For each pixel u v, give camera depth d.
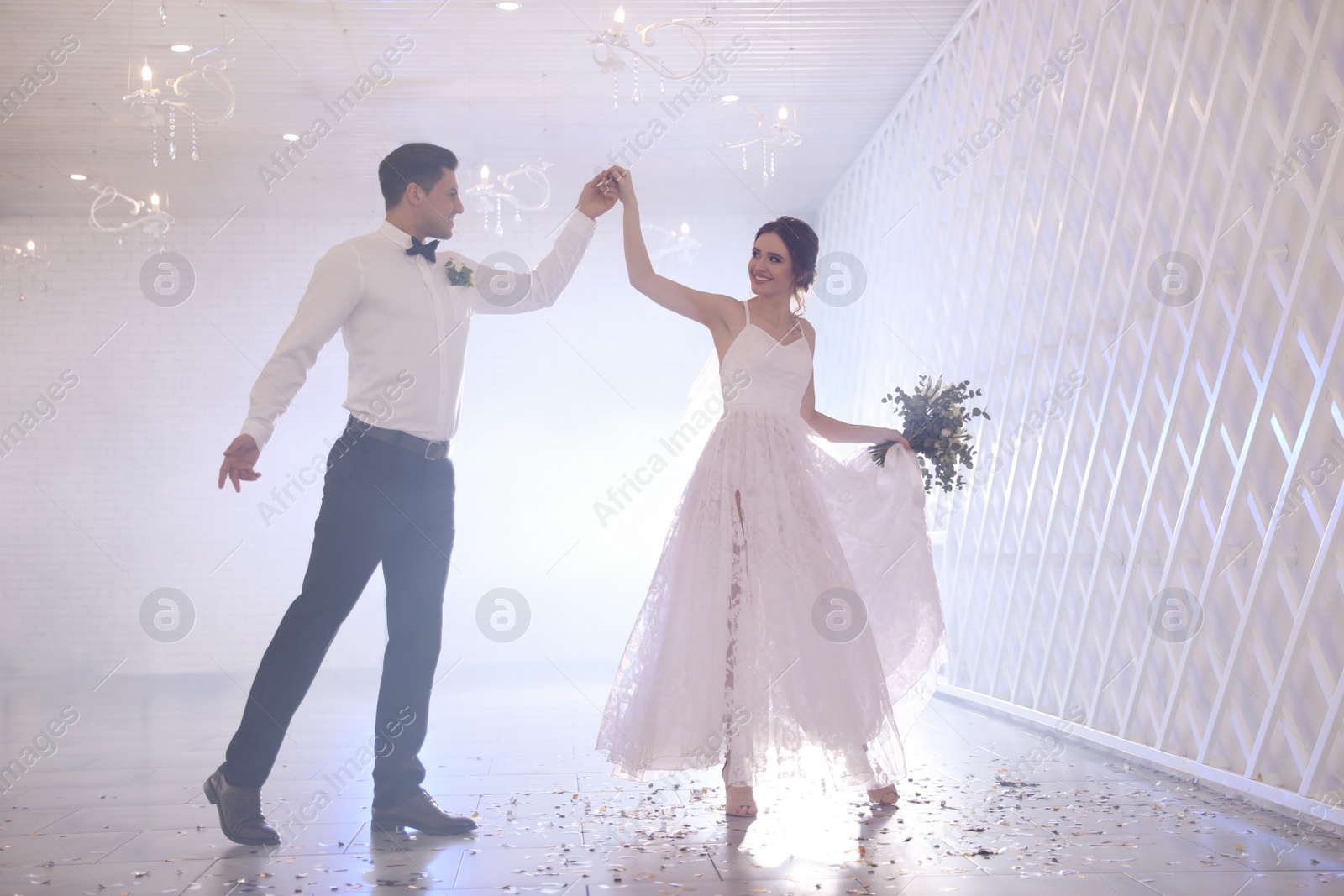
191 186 7.55
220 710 5.56
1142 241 3.62
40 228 8.04
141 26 5.13
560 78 5.93
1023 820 2.67
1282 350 2.84
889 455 3.18
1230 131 3.23
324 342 2.62
